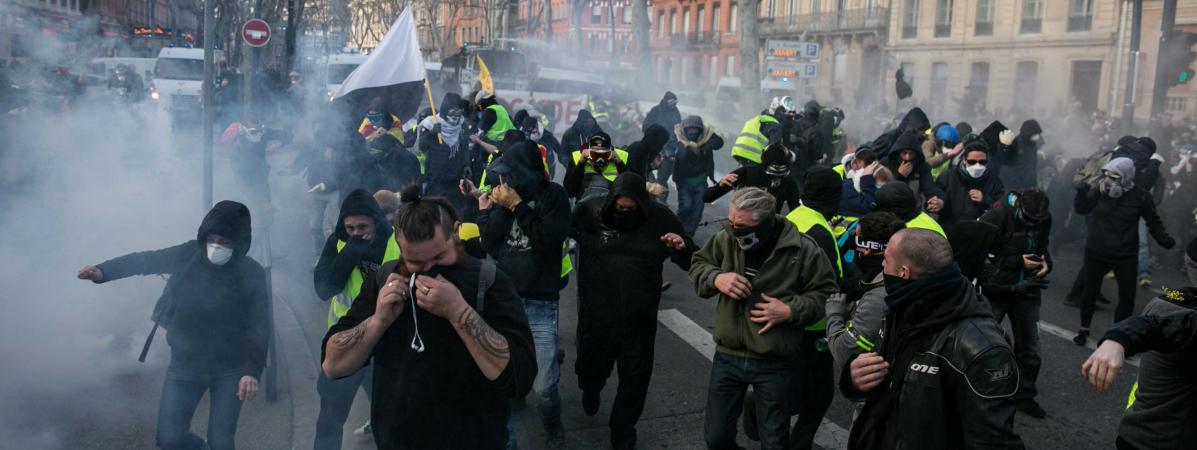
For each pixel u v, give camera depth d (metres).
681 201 10.88
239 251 4.25
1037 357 5.97
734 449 4.58
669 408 6.09
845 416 5.97
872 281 4.46
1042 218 5.73
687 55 60.28
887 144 9.46
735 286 4.29
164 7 45.75
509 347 3.06
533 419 5.77
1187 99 27.70
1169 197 12.34
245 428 5.44
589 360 5.21
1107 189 7.49
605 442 5.46
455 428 3.11
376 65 10.23
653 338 5.15
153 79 26.38
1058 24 32.50
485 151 9.55
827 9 44.78
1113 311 8.95
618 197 4.95
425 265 3.02
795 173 11.48
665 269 10.40
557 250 5.12
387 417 3.11
